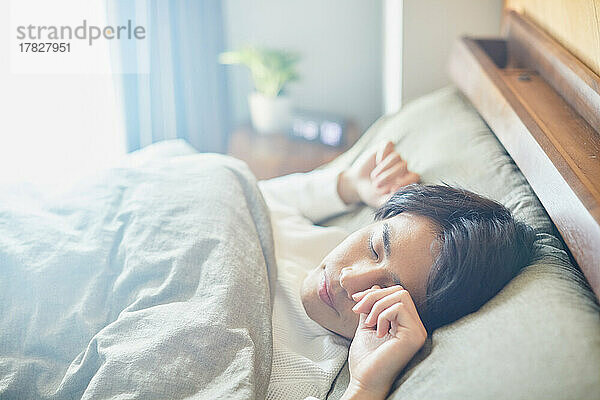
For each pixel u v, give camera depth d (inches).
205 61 101.0
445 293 33.7
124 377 33.5
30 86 80.3
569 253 37.3
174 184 47.5
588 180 32.5
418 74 80.3
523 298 31.2
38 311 39.2
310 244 49.9
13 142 79.7
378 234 37.0
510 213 37.4
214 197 46.1
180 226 43.3
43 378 36.9
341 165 62.9
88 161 84.6
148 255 41.5
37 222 44.3
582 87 42.8
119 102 87.5
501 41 65.7
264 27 111.8
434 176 49.8
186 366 34.4
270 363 37.3
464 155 50.2
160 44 91.3
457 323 32.3
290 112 104.0
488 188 44.9
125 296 40.1
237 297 38.7
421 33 79.0
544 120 42.5
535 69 55.1
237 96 114.7
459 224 35.0
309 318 42.1
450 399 27.6
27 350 37.9
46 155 81.7
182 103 97.9
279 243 49.6
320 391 37.0
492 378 27.3
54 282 40.4
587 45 44.6
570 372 26.1
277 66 103.1
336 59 112.7
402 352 31.6
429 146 54.4
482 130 52.7
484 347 29.1
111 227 44.3
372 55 111.8
